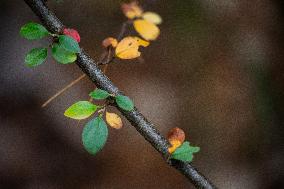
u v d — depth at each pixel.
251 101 0.89
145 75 0.90
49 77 0.89
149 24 0.74
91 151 0.58
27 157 0.83
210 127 0.86
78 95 0.87
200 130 0.85
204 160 0.83
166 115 0.85
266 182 0.83
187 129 0.85
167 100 0.87
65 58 0.59
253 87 0.90
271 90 0.90
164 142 0.60
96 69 0.60
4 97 0.88
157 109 0.86
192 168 0.60
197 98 0.88
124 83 0.88
